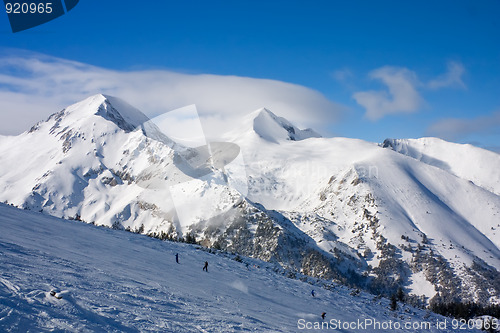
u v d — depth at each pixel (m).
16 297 11.21
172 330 13.37
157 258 37.66
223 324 17.16
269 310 27.09
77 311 11.71
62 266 19.17
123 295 16.78
